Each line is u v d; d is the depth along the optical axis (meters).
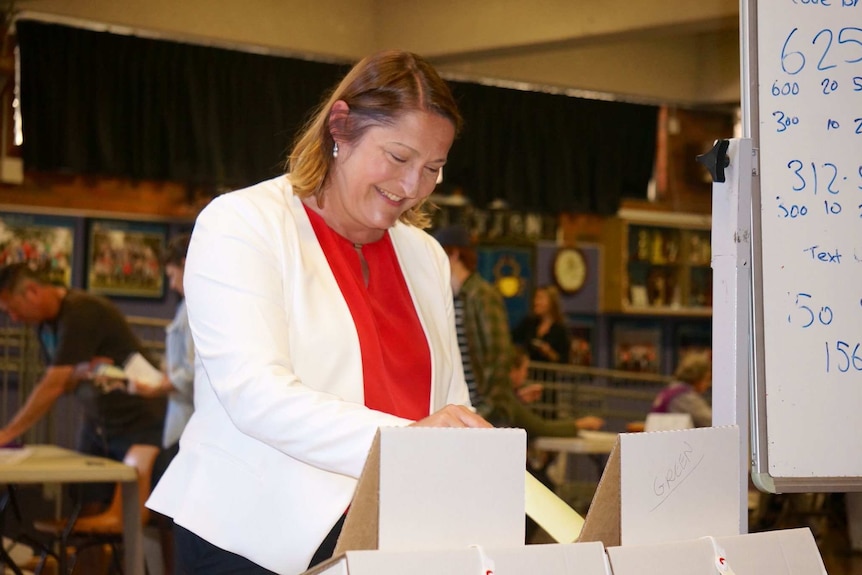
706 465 1.29
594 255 7.01
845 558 5.02
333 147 1.52
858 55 1.79
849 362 1.73
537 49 5.62
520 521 1.12
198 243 1.44
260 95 5.61
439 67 6.08
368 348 1.49
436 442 1.07
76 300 4.34
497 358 4.52
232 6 5.42
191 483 1.45
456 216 6.48
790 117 1.74
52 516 5.12
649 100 6.67
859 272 1.75
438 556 1.02
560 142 6.47
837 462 1.71
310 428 1.25
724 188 1.71
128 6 5.18
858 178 1.77
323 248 1.53
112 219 5.77
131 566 3.54
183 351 4.14
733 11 4.98
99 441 4.30
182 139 5.46
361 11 5.82
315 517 1.37
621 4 5.27
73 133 5.25
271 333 1.37
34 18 5.12
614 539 1.24
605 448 4.65
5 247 5.52
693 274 7.29
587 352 7.02
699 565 1.20
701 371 5.11
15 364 5.58
